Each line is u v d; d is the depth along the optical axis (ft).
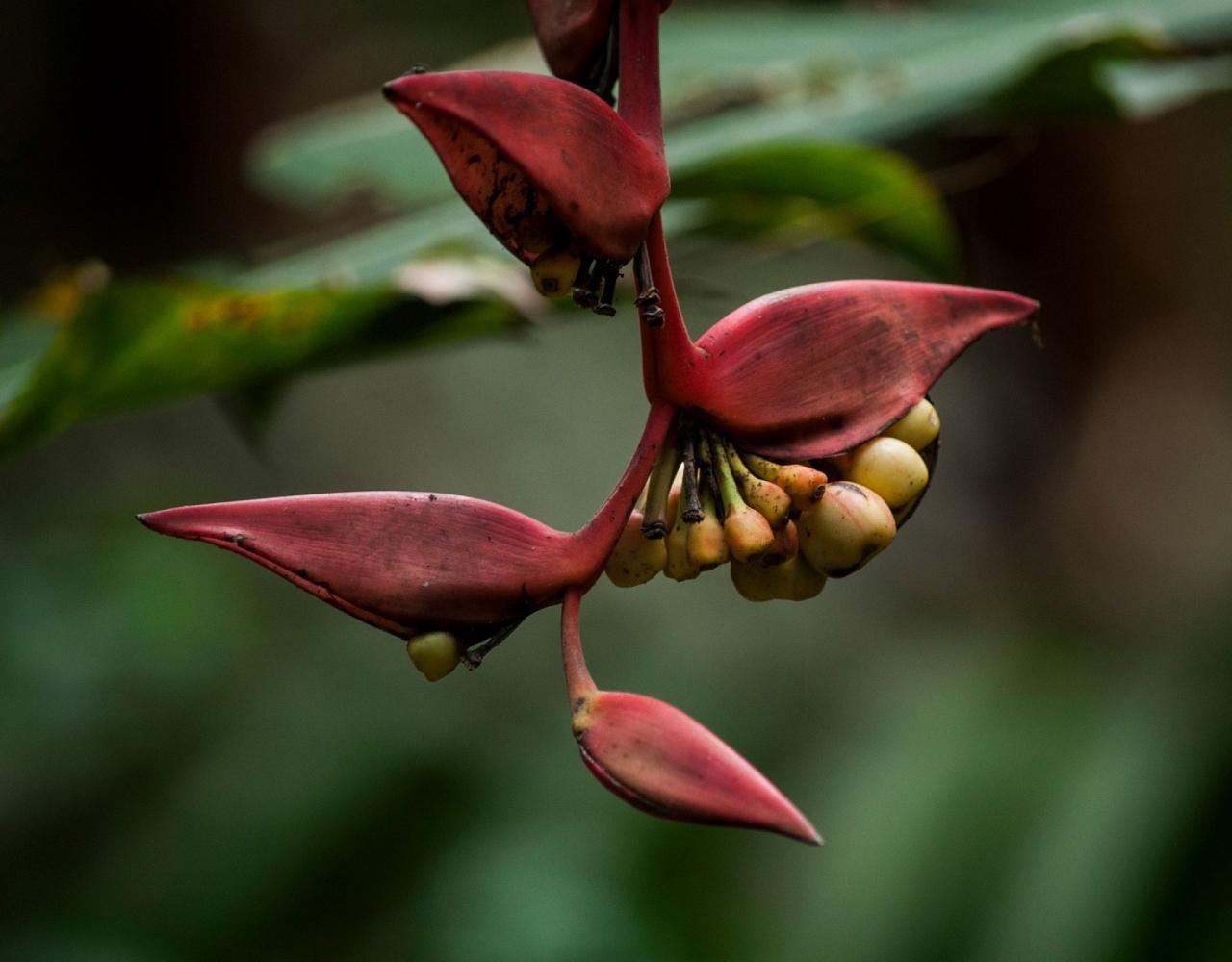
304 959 8.37
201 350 3.38
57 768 8.98
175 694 9.50
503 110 2.66
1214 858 5.79
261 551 2.76
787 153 3.55
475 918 8.00
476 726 10.10
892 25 4.95
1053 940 5.88
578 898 8.03
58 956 8.00
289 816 8.92
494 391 13.07
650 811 2.72
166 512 2.76
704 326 7.27
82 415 3.41
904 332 2.84
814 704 10.66
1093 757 6.38
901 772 6.84
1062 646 7.52
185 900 8.53
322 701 9.80
